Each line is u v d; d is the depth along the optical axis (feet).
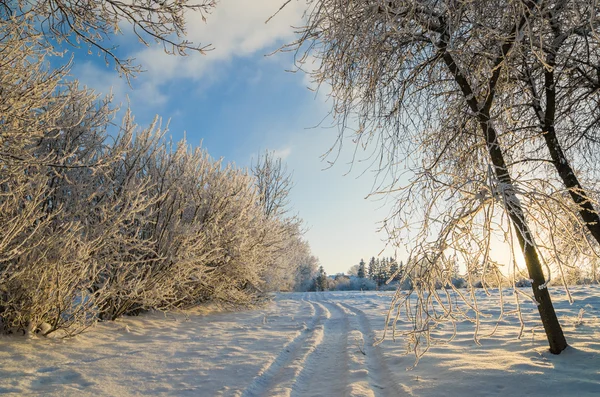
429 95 18.81
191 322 33.78
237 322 34.83
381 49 15.74
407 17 12.98
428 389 14.07
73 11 17.02
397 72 17.07
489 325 27.40
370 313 41.86
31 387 14.94
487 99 16.42
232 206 39.32
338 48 15.44
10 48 15.98
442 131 18.66
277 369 18.76
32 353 19.38
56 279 21.56
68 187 24.41
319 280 164.66
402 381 15.40
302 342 25.64
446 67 18.83
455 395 13.24
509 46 15.34
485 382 14.01
